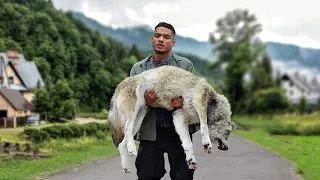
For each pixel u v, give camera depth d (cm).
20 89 5791
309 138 2375
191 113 506
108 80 9050
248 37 8131
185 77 510
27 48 8762
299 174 1042
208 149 488
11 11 9281
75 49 9644
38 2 10756
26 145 1566
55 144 1806
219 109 528
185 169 536
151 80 508
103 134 2178
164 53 548
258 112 6875
